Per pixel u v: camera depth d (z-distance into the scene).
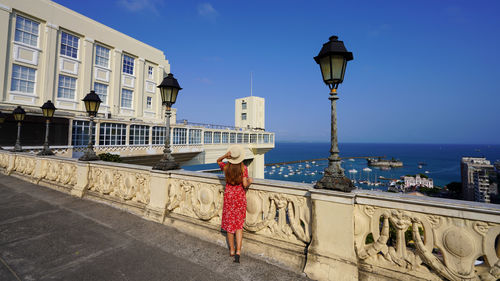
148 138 23.56
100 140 19.25
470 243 2.29
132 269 2.97
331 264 2.85
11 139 19.27
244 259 3.33
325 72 3.10
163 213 4.66
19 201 6.13
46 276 2.76
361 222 2.87
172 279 2.76
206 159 33.22
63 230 4.23
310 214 3.18
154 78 32.31
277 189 3.45
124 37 27.77
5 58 18.55
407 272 2.60
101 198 6.07
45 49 20.95
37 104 20.33
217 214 4.07
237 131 40.19
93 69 24.69
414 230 2.58
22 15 19.75
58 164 7.72
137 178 5.41
